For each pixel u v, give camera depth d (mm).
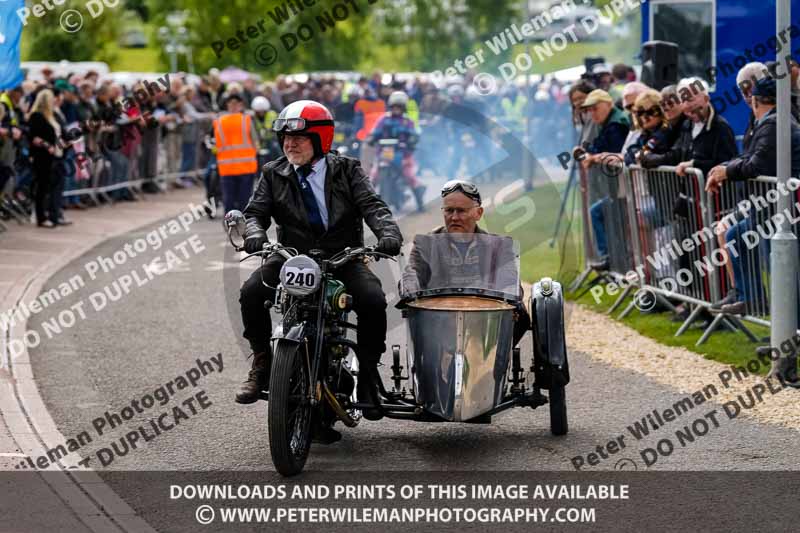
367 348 8688
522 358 10375
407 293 8867
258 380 8852
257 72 45125
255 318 8805
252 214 8922
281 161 9023
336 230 8906
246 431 9578
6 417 9984
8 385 11125
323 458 8797
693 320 13031
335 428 9664
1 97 22031
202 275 17891
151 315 14742
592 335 13195
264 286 8766
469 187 9008
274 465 8258
